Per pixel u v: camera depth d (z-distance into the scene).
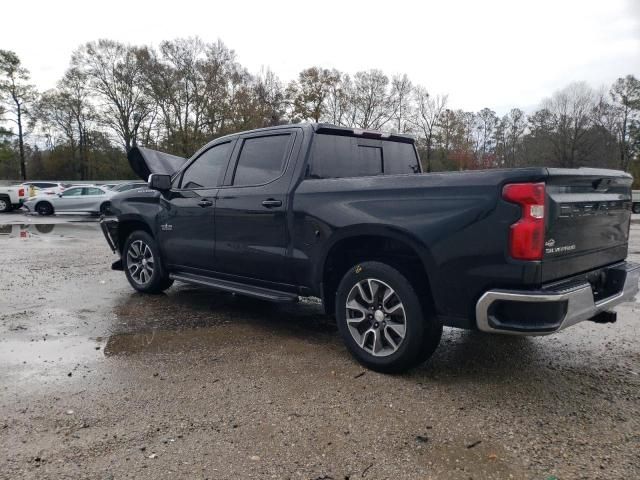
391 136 5.05
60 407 3.09
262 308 5.58
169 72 46.12
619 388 3.43
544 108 52.00
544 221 2.94
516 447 2.67
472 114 61.22
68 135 54.31
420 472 2.44
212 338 4.48
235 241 4.72
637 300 5.99
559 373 3.71
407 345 3.48
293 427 2.87
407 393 3.33
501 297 3.00
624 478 2.39
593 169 3.43
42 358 3.95
